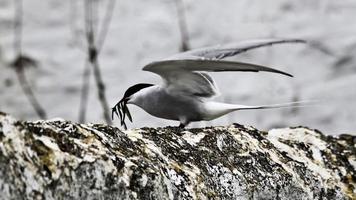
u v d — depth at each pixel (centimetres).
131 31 1612
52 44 1599
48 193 529
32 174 522
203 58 700
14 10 1677
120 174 574
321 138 812
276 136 800
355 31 1560
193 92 759
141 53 1571
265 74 1491
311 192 740
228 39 1570
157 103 767
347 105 1437
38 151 538
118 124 1392
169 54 1563
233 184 677
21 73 1531
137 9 1675
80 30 1622
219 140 718
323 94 1453
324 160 784
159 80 1515
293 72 1505
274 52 1541
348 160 797
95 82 1505
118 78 1513
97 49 1560
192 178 644
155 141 665
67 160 548
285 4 1636
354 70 1504
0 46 1591
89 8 1642
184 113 766
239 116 1407
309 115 1423
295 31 1577
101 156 569
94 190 557
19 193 510
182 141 689
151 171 594
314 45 1549
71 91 1495
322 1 1641
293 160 753
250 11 1628
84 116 1420
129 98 785
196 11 1639
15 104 1463
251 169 707
